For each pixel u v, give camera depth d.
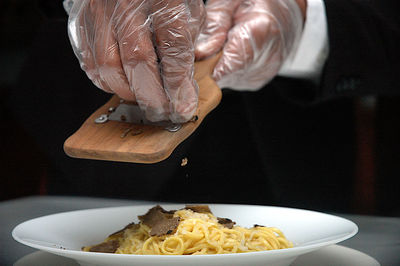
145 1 0.73
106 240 0.78
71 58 1.20
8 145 1.42
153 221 0.77
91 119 0.77
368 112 1.15
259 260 0.65
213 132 1.31
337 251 0.77
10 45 1.30
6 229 0.88
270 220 0.82
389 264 0.74
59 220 0.79
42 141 1.24
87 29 0.74
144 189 1.24
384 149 1.17
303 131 1.16
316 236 0.77
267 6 0.96
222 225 0.77
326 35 1.03
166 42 0.73
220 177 1.33
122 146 0.73
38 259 0.75
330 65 1.03
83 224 0.80
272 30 0.96
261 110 1.16
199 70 0.89
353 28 1.02
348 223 0.75
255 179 1.32
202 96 0.79
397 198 1.17
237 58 0.92
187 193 1.32
